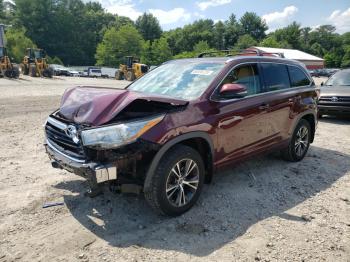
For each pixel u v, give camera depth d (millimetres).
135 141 3264
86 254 3080
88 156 3350
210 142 3959
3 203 4000
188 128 3654
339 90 10125
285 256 3113
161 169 3473
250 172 5266
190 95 4090
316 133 8492
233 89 3938
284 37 118688
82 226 3543
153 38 119250
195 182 3883
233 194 4414
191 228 3551
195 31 118750
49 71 34188
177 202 3707
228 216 3826
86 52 103750
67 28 98562
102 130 3270
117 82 31703
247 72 4699
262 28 125688
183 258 3053
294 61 5879
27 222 3600
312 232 3535
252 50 5551
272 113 4938
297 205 4168
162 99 3549
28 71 36531
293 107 5410
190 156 3730
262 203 4188
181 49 116000
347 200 4359
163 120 3502
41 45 94625
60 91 18062
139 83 4996
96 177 3205
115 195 4258
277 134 5164
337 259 3086
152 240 3318
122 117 3480
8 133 7457
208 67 4512
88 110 3596
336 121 10445
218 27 120562
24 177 4797
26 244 3215
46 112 10602
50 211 3840
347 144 7348
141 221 3670
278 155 6094
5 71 28469
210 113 3955
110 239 3322
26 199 4117
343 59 107688
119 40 85750
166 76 4770
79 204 4016
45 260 2986
